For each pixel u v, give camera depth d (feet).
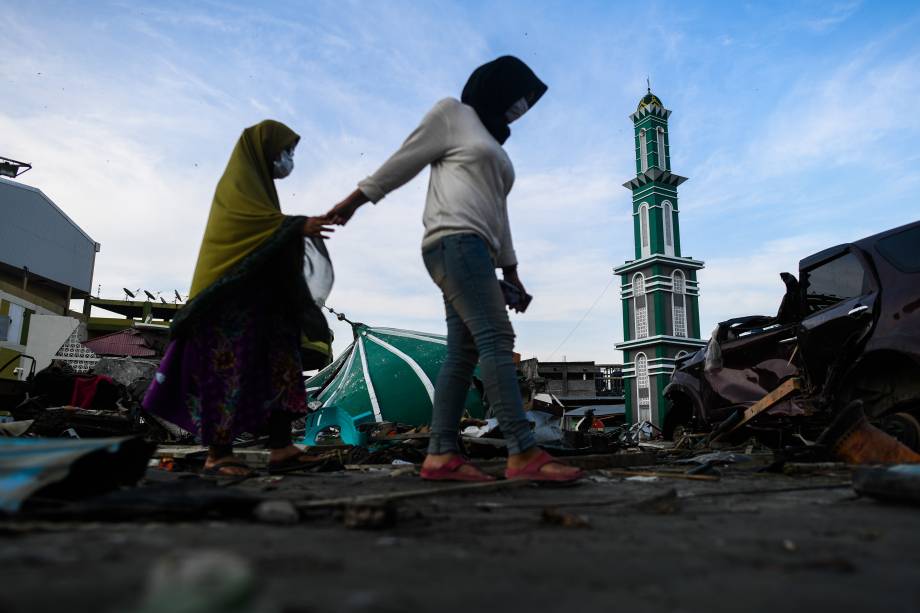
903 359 13.83
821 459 12.81
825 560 3.86
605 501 7.48
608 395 143.33
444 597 3.01
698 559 4.06
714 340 23.09
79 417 20.48
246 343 11.18
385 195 10.09
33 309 97.96
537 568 3.75
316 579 3.30
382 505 5.31
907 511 6.59
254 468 13.03
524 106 10.82
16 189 110.93
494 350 9.52
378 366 32.99
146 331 29.63
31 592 2.84
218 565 1.73
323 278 11.88
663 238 122.21
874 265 15.16
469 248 9.59
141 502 5.63
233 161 11.89
